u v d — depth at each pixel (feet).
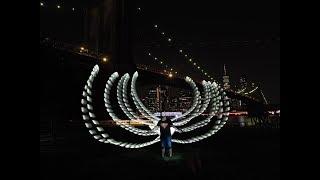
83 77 161.38
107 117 151.64
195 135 80.89
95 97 156.46
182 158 38.17
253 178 26.23
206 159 38.09
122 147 56.80
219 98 58.03
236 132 89.20
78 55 165.68
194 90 57.11
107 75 173.06
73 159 40.65
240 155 41.98
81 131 91.50
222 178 26.45
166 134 41.32
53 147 56.39
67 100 149.28
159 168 31.76
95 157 42.39
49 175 28.91
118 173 29.84
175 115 56.54
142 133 57.11
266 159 37.76
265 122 118.21
